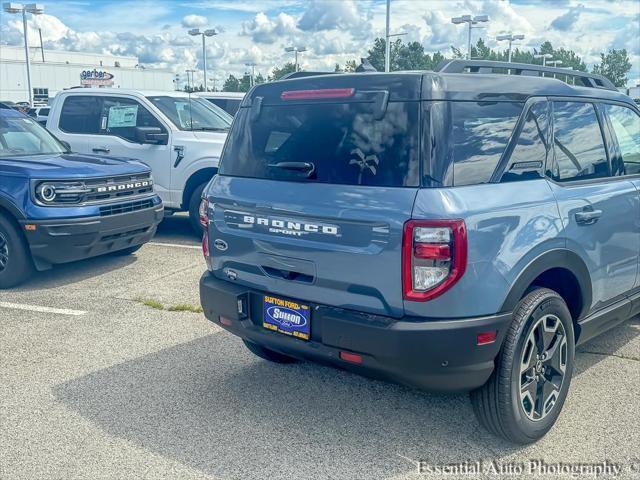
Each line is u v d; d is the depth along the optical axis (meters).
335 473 3.41
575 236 3.79
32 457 3.57
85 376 4.64
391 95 3.33
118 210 7.27
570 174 3.99
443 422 3.96
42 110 26.19
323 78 3.67
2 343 5.29
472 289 3.17
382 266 3.22
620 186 4.32
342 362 3.42
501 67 3.91
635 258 4.49
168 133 9.42
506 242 3.31
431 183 3.17
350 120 3.47
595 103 4.33
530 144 3.68
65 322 5.80
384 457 3.56
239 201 3.85
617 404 4.13
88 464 3.50
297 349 3.59
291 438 3.77
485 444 3.69
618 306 4.38
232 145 4.11
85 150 9.83
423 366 3.18
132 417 4.02
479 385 3.37
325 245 3.42
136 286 6.96
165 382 4.54
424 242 3.09
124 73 80.06
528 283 3.44
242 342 5.30
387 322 3.22
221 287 3.97
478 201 3.24
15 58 84.75
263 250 3.74
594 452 3.58
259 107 3.96
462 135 3.31
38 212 6.64
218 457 3.57
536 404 3.65
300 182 3.59
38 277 7.37
